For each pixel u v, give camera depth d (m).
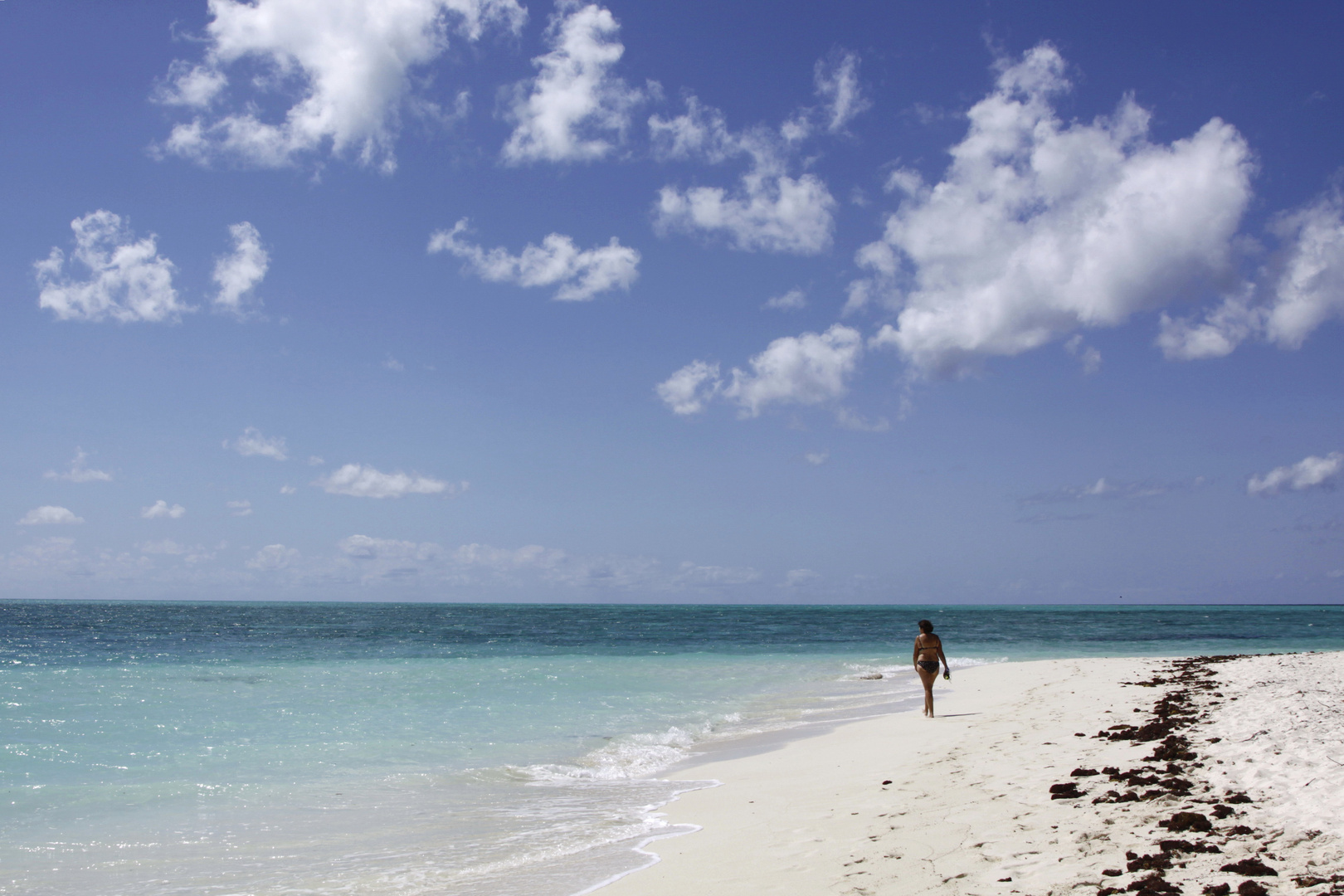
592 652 37.50
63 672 26.28
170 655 35.00
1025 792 8.68
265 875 7.86
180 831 9.45
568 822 9.63
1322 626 76.75
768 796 10.16
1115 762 9.80
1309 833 6.39
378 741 14.97
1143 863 5.98
